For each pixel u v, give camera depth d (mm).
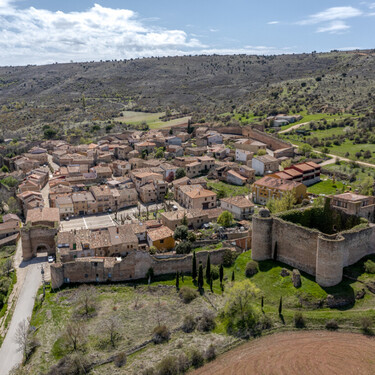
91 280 102750
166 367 70000
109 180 194250
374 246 92438
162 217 138250
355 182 166125
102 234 122312
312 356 70250
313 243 89562
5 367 77750
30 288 105438
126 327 83562
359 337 73875
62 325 85938
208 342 76625
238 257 105250
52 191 177125
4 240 137875
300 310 82062
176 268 104312
